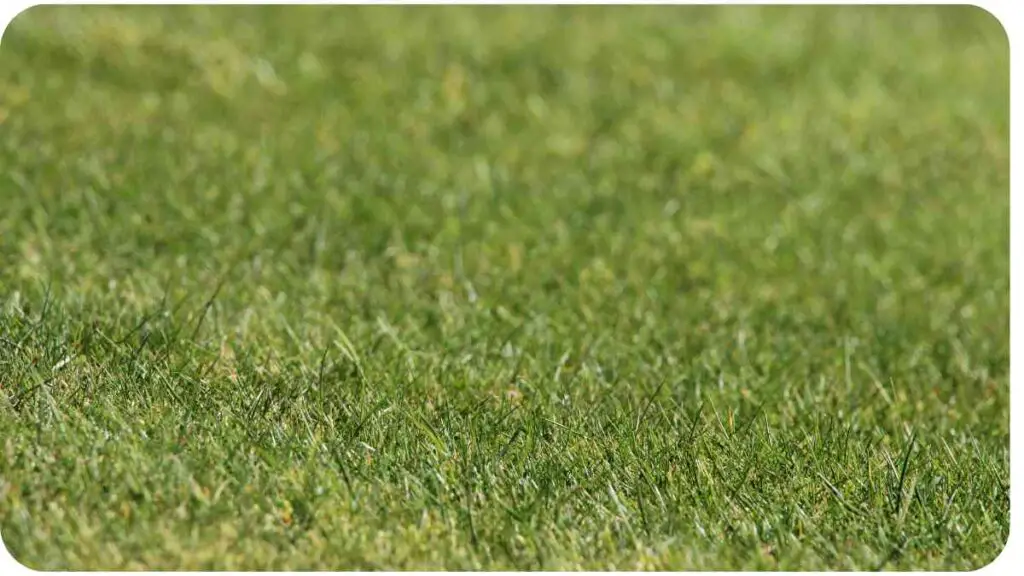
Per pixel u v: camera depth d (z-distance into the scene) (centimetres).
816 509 1230
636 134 2302
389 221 1897
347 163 2081
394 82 2411
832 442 1324
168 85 2305
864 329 1705
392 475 1213
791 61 2678
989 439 1443
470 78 2461
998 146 2400
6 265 1634
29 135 2052
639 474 1242
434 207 1977
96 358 1349
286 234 1811
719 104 2467
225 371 1356
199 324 1432
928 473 1293
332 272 1739
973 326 1759
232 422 1250
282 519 1140
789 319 1708
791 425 1395
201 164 2008
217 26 2566
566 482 1230
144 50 2406
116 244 1736
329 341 1470
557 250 1855
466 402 1368
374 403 1320
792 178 2197
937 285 1888
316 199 1934
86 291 1539
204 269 1681
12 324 1384
